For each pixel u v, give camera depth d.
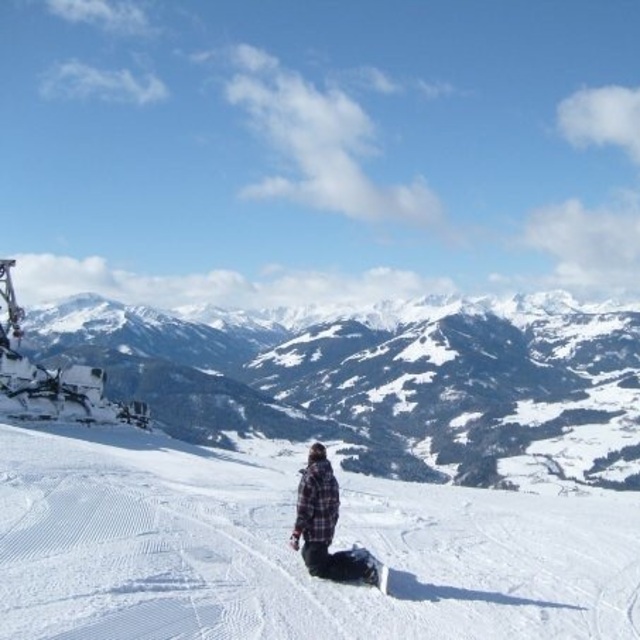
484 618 7.39
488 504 16.14
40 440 16.58
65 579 6.91
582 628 7.48
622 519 15.24
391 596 7.75
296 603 7.13
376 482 18.83
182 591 7.05
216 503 11.55
